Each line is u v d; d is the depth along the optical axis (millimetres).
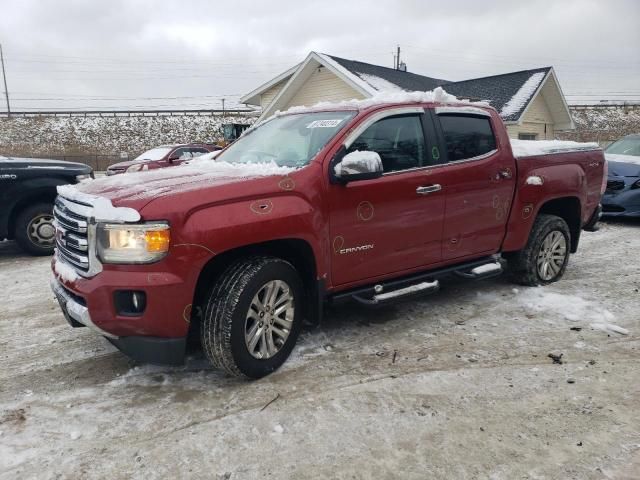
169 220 2803
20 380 3381
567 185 5113
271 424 2828
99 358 3707
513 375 3373
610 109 50719
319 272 3451
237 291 3072
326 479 2391
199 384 3289
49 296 5246
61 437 2736
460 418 2875
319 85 18500
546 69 18969
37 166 7059
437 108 4238
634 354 3676
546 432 2734
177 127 55875
